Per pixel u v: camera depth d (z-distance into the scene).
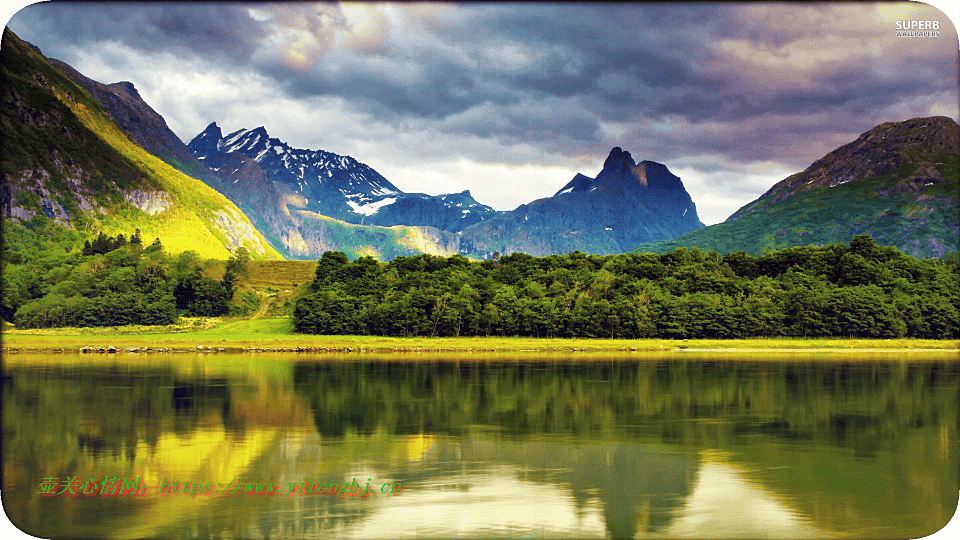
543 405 92.81
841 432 75.88
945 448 68.44
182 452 65.56
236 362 147.88
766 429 77.56
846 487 54.91
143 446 68.00
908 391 106.12
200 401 94.44
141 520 46.81
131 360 149.88
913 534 44.53
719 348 189.25
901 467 61.28
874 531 45.19
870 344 193.62
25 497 51.94
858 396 100.88
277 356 164.25
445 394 102.12
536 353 177.50
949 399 98.56
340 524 46.03
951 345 195.50
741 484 55.78
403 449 67.06
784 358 162.38
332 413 86.31
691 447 68.56
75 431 74.88
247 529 45.09
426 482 55.66
